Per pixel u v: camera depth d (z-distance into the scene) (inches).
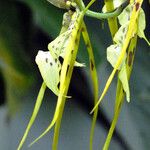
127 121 35.3
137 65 36.7
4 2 36.9
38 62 23.1
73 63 23.0
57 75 23.0
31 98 36.8
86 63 33.9
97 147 36.5
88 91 37.3
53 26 34.5
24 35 37.0
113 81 35.3
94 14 22.5
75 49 22.9
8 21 36.9
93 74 24.3
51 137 37.1
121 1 23.2
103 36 35.3
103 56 34.8
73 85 37.4
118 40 22.6
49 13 34.6
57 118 22.6
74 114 37.1
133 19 21.8
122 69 22.3
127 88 22.1
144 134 35.1
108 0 23.7
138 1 21.9
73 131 36.8
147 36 37.0
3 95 37.9
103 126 36.9
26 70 36.5
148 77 36.4
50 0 22.9
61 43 23.0
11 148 37.0
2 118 37.2
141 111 35.5
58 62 23.0
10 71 36.2
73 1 22.8
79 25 22.8
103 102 35.2
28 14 37.0
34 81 36.5
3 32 36.7
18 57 36.5
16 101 36.5
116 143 36.2
